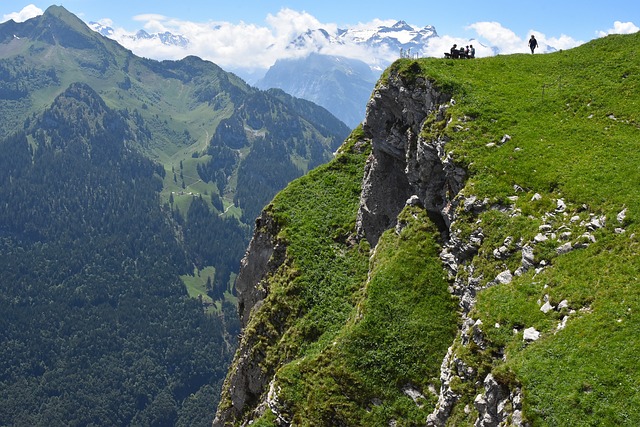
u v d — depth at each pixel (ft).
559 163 138.72
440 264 146.20
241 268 231.50
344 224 211.61
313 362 141.28
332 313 176.45
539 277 111.45
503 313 107.24
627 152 135.54
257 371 185.06
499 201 134.31
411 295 141.69
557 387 85.10
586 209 121.08
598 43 198.18
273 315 187.52
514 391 89.25
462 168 147.74
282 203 224.74
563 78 181.37
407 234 157.17
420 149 164.14
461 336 116.26
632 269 99.96
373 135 196.24
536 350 93.81
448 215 146.82
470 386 106.22
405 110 181.06
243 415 190.39
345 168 240.53
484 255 127.75
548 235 119.34
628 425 76.64
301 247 201.57
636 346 85.40
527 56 203.92
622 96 161.27
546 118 160.45
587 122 155.53
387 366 132.67
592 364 85.92
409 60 188.03
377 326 139.03
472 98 168.45
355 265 193.26
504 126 157.58
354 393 131.54
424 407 125.08
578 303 99.60
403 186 193.36
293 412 135.95
